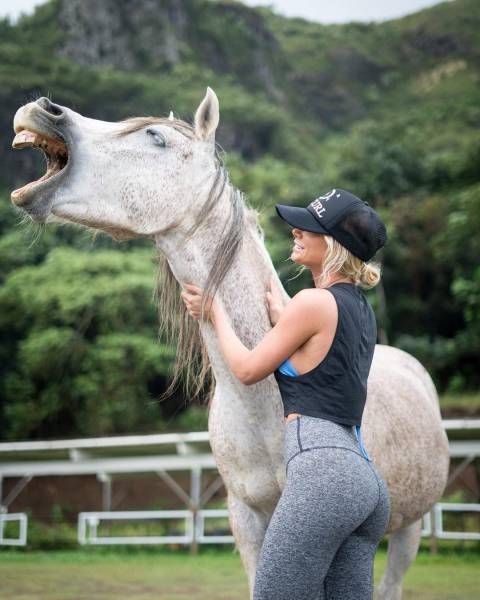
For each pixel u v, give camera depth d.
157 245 2.30
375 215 1.99
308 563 1.71
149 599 5.26
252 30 92.62
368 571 1.82
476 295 23.95
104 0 74.25
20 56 54.28
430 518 9.18
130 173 2.15
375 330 2.02
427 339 26.41
